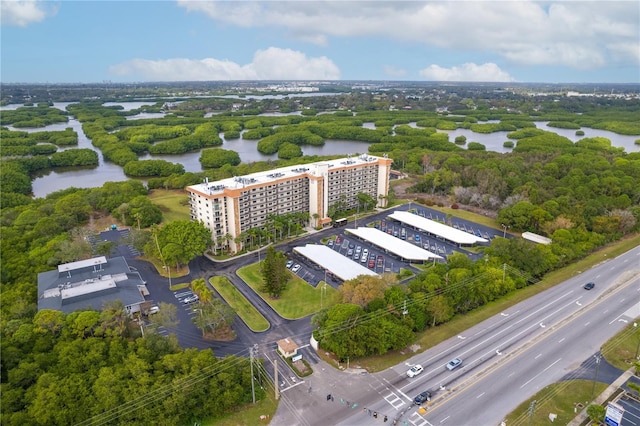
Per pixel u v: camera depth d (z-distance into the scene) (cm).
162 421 9312
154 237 18112
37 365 10462
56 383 9819
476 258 18888
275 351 12631
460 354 12388
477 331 13500
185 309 14938
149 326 13050
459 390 10950
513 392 10869
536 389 10969
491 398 10662
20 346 11425
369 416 10119
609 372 11600
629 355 12275
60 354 10850
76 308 13475
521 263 16500
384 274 15400
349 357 12125
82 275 15662
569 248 17912
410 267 18200
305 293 16025
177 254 16938
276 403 10525
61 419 9144
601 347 12638
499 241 17450
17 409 9569
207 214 19288
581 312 14488
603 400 10569
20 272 15900
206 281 16900
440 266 15888
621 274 17100
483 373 11581
